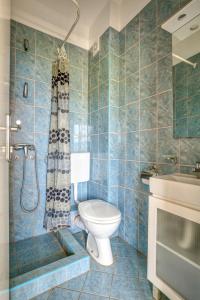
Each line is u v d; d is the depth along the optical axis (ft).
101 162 6.09
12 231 5.34
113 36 5.76
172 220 3.23
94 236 4.50
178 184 2.87
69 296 3.56
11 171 5.30
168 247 3.20
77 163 6.24
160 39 4.45
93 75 6.61
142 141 4.98
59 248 5.10
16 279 3.56
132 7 5.34
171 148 4.16
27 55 5.60
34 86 5.72
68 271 3.99
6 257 2.84
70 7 5.84
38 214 5.81
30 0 5.59
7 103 2.88
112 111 5.78
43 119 5.90
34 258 4.62
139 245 5.08
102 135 6.05
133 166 5.31
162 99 4.39
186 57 3.88
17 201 5.41
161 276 3.32
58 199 5.50
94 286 3.81
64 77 5.65
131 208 5.38
